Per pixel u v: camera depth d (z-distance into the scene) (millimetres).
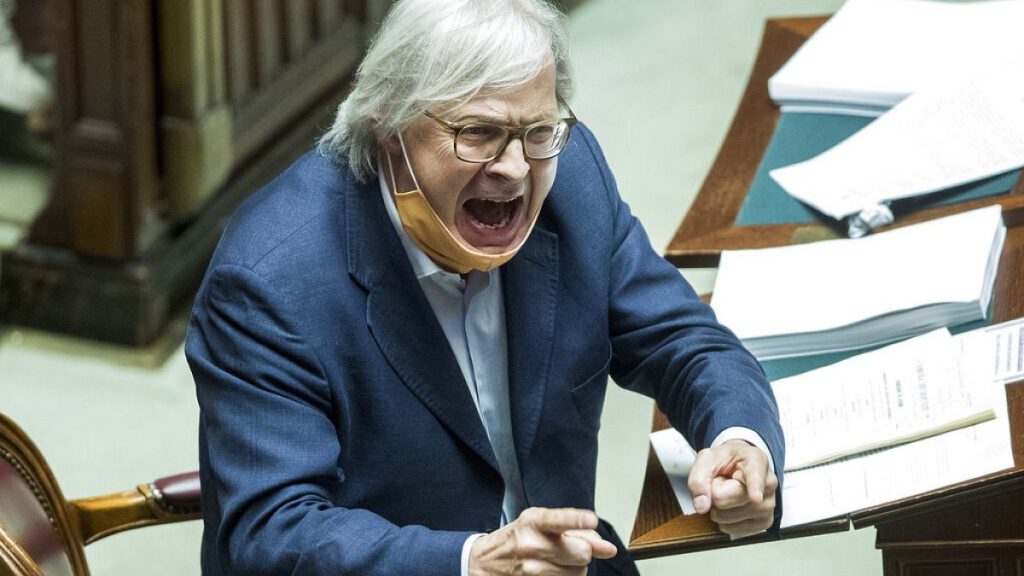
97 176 14312
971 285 7438
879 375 7141
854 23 10375
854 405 7020
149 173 14422
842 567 12031
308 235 6770
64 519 7848
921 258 7785
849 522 6461
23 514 7215
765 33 11070
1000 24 10000
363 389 6836
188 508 8180
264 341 6602
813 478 6707
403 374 6867
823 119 9672
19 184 14906
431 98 6242
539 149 6414
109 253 14625
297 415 6578
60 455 13594
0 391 14398
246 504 6480
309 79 16828
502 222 6684
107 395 14406
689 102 19000
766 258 8211
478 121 6242
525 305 7191
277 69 16172
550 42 6387
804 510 6539
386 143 6645
